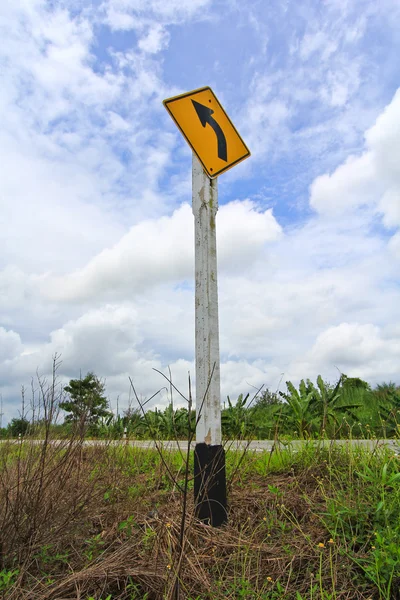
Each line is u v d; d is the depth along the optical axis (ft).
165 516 9.59
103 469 11.77
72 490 9.91
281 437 18.88
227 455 15.10
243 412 26.22
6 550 8.20
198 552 8.41
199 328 10.97
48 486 9.13
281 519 9.91
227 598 6.99
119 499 11.12
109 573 7.47
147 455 15.88
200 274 11.27
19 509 8.55
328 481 11.79
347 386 43.78
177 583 6.75
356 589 7.16
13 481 9.43
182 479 12.73
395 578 7.16
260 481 12.77
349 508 9.36
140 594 7.34
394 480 9.52
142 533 9.16
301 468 13.14
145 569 7.68
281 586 7.30
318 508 9.97
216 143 12.16
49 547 8.50
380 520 8.77
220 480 10.02
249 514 10.29
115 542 9.03
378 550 7.18
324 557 8.12
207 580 7.45
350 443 13.64
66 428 10.53
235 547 8.62
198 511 9.82
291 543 8.75
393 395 28.89
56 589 7.18
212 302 11.09
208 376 10.59
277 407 27.50
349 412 27.32
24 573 7.67
